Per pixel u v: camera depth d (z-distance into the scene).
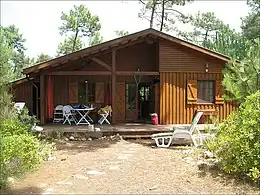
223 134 6.76
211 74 14.84
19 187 5.61
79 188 5.61
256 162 5.83
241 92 8.09
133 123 14.98
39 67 13.38
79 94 15.91
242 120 6.36
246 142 5.99
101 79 16.00
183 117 14.66
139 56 15.86
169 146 10.27
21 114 11.24
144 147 10.18
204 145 8.87
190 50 14.62
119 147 10.17
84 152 9.15
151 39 14.79
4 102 5.73
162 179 6.17
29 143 6.65
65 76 15.83
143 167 7.14
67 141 11.31
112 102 14.05
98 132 12.05
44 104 14.51
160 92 14.51
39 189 5.52
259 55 8.37
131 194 5.31
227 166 6.14
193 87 14.70
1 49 5.36
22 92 17.16
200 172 6.54
